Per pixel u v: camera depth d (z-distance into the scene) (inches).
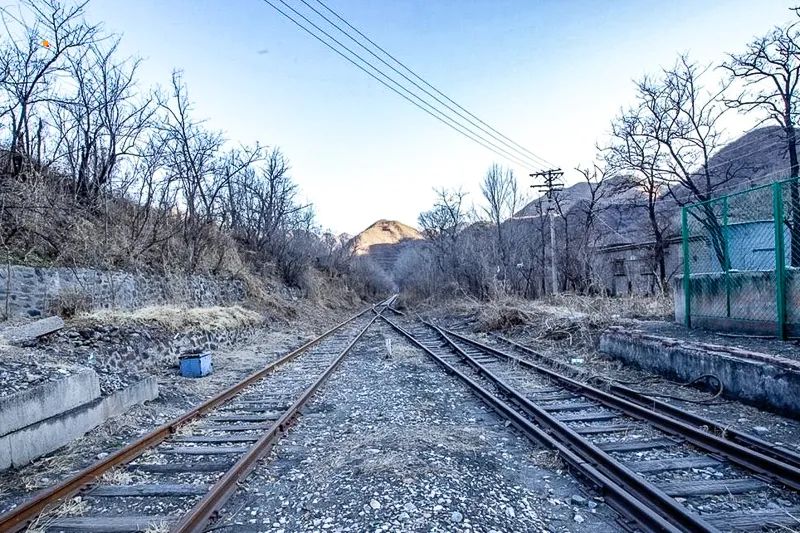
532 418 260.8
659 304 588.1
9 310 372.2
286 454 215.6
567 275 1032.8
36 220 456.4
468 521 147.9
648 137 868.6
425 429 239.3
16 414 204.1
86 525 150.6
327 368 422.0
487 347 523.8
